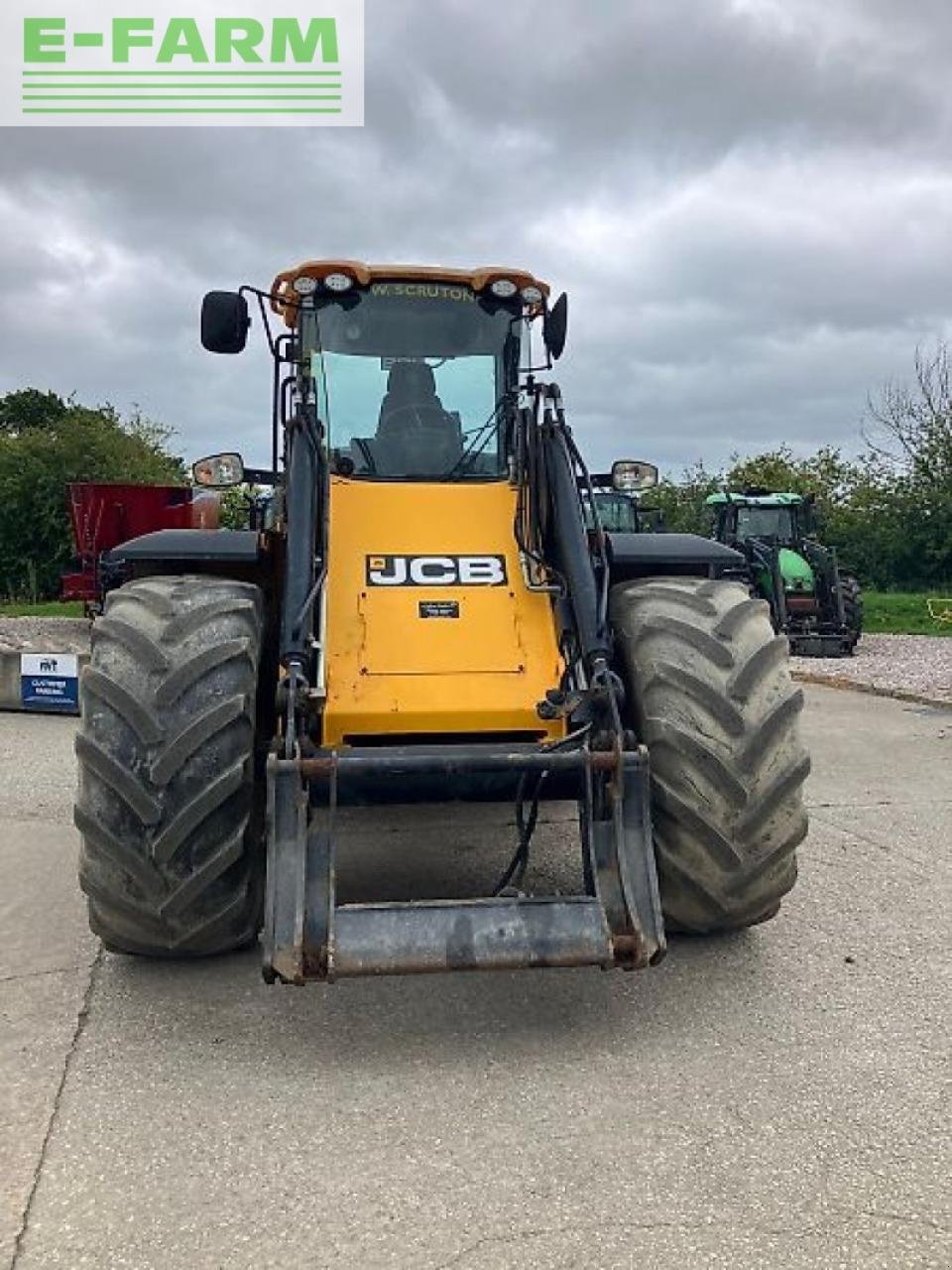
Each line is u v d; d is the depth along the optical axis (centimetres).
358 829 599
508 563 436
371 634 405
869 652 1658
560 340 499
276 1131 305
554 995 390
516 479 465
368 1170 287
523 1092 325
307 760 351
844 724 999
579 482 444
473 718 388
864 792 715
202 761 366
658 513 1330
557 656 407
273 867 344
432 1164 289
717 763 373
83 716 375
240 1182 282
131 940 389
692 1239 258
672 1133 302
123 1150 297
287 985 398
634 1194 276
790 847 385
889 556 3334
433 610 415
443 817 625
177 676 370
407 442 490
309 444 436
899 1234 260
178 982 403
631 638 405
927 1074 334
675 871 383
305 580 395
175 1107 319
